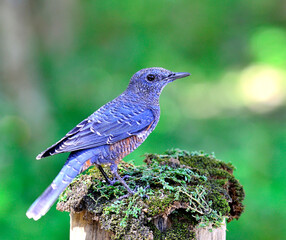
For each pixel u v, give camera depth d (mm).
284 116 19609
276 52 23375
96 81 18016
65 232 9953
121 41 20297
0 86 16047
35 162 12531
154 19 21312
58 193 5305
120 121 6227
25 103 15594
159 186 5664
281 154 14422
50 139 14562
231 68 23672
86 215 5547
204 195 5477
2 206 10508
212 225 5348
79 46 20016
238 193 6211
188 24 22297
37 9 18453
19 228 10039
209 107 20016
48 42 18891
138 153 13867
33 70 17203
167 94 20344
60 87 17453
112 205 5305
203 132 17391
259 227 10438
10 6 16547
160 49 20359
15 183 11445
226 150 15719
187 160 6605
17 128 14148
